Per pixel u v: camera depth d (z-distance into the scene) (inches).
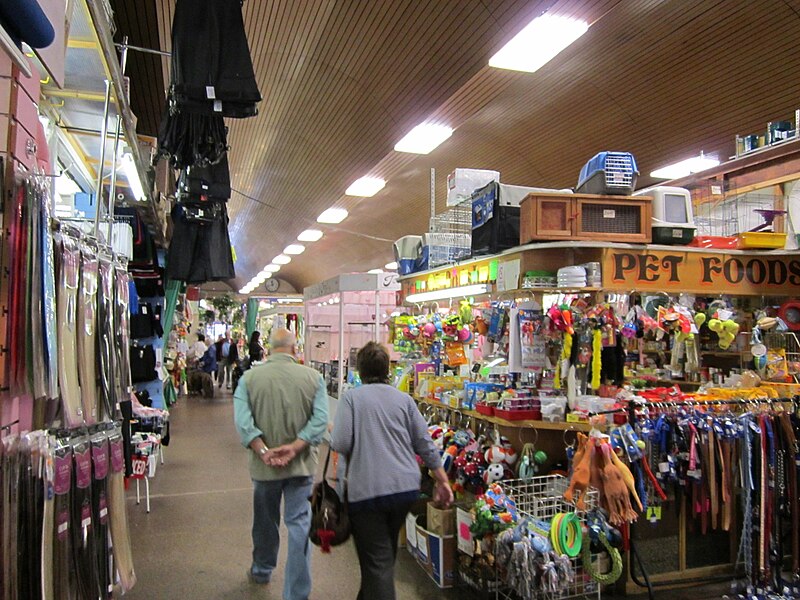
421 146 417.7
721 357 200.8
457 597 138.8
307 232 749.3
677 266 152.6
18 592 66.2
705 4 243.0
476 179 212.4
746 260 159.8
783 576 149.5
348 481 111.1
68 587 76.5
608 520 123.9
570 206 146.3
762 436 140.5
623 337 147.2
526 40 273.9
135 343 278.5
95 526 85.9
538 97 338.6
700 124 311.6
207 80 136.3
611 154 153.0
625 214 149.6
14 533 65.7
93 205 161.6
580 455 127.5
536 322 151.6
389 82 323.3
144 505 211.0
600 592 134.3
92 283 91.4
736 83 276.5
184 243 229.9
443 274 209.0
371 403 114.5
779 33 241.3
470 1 247.9
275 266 1132.5
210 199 215.2
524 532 122.7
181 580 147.9
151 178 216.1
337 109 374.0
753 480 140.5
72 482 79.8
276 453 128.6
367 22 275.7
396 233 666.8
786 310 162.6
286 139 450.6
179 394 605.0
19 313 66.6
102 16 98.2
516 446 151.7
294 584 128.8
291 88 356.2
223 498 221.1
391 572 107.1
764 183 216.5
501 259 164.7
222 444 328.2
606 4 245.1
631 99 316.8
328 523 110.0
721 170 235.5
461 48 277.7
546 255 152.3
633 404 134.5
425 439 117.5
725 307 159.9
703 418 138.7
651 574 143.9
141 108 311.0
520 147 403.5
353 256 857.5
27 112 68.8
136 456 202.7
